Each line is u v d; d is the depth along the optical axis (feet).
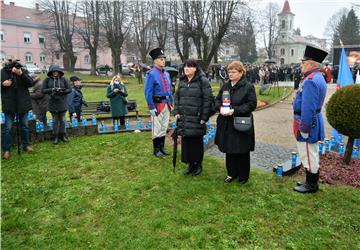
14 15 188.85
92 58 139.03
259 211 13.42
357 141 23.53
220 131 16.20
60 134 26.00
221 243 11.32
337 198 14.58
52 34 162.40
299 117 15.08
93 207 14.16
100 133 29.40
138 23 134.31
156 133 21.03
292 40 277.03
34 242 11.60
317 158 15.05
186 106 17.03
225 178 16.93
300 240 11.43
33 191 15.89
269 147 24.73
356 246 11.10
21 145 24.54
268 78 88.69
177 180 16.89
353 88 17.78
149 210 13.73
